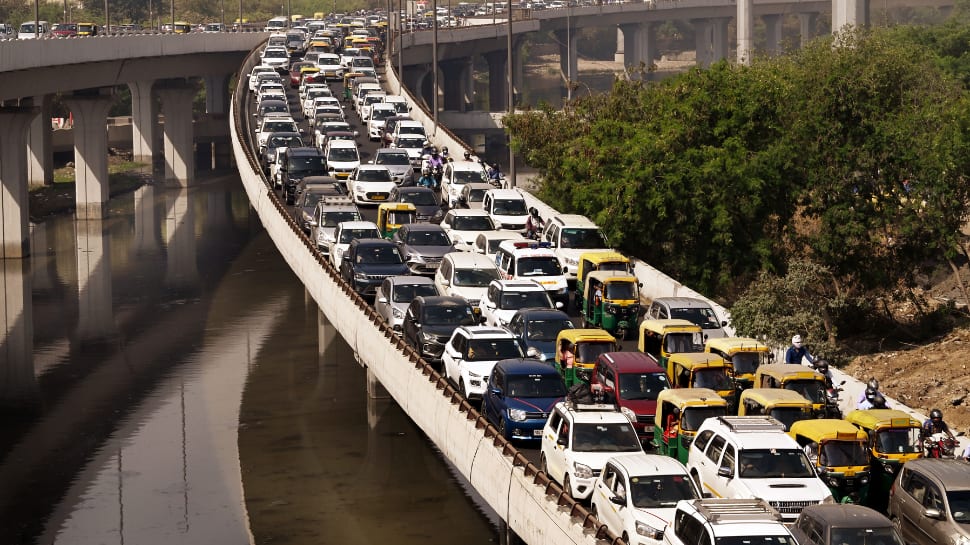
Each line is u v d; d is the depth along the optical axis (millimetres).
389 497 78250
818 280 94500
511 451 58969
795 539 43844
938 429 58250
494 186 119812
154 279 156125
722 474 52844
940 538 48938
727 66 115062
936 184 96125
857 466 54531
